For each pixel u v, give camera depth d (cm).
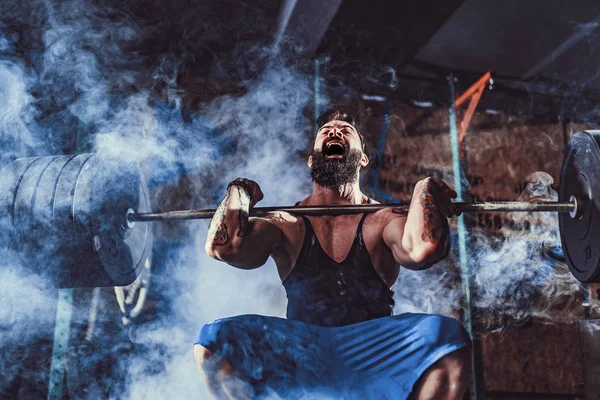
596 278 200
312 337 152
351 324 155
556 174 405
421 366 145
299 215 174
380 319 153
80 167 200
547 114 418
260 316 155
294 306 162
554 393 349
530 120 416
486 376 351
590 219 197
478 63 396
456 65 398
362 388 151
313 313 158
